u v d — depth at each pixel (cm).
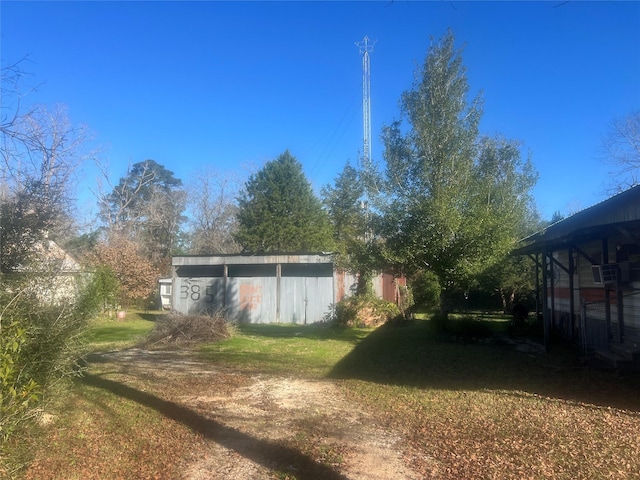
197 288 2391
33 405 520
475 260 1409
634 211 990
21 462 471
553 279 1686
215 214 4575
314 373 992
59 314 592
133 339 1597
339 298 2223
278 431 603
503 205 1453
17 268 681
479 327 1567
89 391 793
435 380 909
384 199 1478
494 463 489
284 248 3369
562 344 1383
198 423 634
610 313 1184
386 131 1508
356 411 696
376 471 475
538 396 771
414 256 1445
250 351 1316
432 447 542
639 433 575
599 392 793
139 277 2753
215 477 464
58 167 786
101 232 4044
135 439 570
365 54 2614
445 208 1366
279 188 3434
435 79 1460
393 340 1530
